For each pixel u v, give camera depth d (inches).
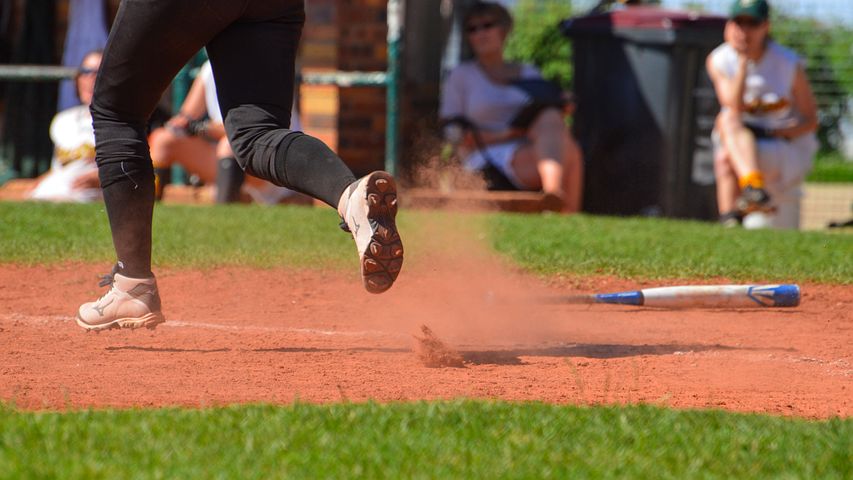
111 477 273.6
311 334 534.0
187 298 637.9
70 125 1288.1
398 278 710.5
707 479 281.3
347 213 413.7
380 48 1619.1
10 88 1630.2
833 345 534.6
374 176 403.2
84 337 512.4
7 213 979.9
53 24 1641.2
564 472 283.7
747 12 1202.0
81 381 415.5
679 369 462.9
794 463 295.6
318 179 424.2
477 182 1413.6
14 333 518.3
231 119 450.6
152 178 479.8
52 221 930.7
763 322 594.2
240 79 450.3
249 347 497.0
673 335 550.3
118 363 453.1
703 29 1471.5
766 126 1243.8
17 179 1621.6
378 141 1633.9
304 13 464.8
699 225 1066.7
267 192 1301.7
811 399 411.8
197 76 1427.2
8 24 1658.5
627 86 1494.8
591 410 346.6
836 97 1903.3
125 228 479.5
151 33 443.2
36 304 606.2
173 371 437.7
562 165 1380.4
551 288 682.8
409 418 329.7
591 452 301.0
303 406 345.7
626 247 845.2
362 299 643.5
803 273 741.3
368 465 286.5
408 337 529.0
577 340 531.2
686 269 741.9
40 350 478.9
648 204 1498.5
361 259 409.4
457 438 311.1
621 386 422.9
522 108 1393.9
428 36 1784.0
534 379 432.5
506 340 527.8
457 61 1692.9
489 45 1413.6
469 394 400.8
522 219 1079.6
